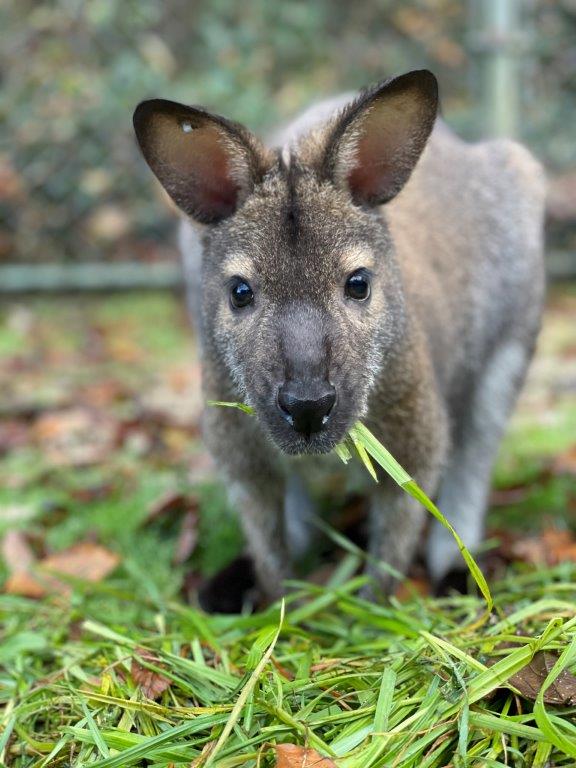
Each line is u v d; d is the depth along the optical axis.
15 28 1.81
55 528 0.99
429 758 0.66
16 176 1.76
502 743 0.66
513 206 0.98
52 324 1.57
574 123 1.82
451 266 0.92
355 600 0.79
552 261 1.67
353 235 0.76
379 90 0.75
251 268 0.75
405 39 1.98
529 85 1.78
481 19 1.40
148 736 0.69
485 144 1.00
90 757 0.68
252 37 1.92
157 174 0.78
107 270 1.65
